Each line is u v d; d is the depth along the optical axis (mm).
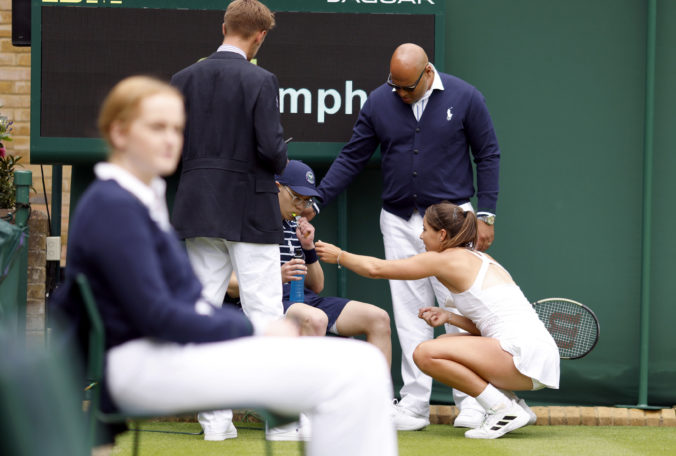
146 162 7184
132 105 7164
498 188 16953
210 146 13875
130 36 17328
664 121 18828
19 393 5566
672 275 18750
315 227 18703
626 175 18812
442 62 17812
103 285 6973
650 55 18562
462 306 15602
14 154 24312
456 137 16812
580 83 18828
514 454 13703
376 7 17781
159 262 7176
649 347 18672
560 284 18781
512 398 15742
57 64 17250
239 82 13852
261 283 14039
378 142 17500
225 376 6945
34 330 16734
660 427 17812
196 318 6852
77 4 17266
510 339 15109
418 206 16969
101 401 7051
